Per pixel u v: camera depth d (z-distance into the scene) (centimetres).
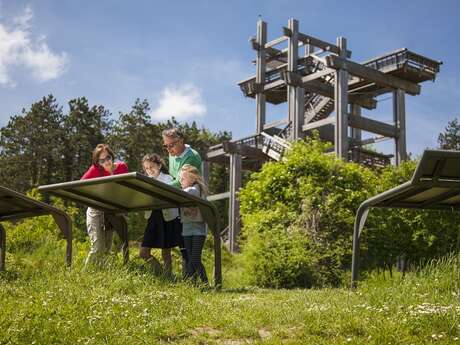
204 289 691
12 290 555
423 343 389
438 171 598
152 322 443
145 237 786
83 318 446
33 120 4697
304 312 464
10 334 394
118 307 487
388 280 699
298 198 1260
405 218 1437
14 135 4681
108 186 704
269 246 1063
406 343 392
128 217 2297
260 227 1223
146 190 704
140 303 501
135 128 4694
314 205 1236
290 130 2370
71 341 396
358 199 1267
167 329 431
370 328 411
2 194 707
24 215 782
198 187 747
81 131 4753
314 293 667
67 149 4681
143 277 644
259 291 738
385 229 1291
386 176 1731
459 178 612
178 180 786
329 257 1173
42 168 4722
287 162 1308
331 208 1234
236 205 2459
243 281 1060
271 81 2552
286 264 1040
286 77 2297
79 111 4809
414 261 1454
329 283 1093
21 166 4578
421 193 695
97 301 502
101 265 696
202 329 442
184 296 581
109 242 827
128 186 697
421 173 600
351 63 2144
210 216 733
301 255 1069
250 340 410
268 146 2417
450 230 1446
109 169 795
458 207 753
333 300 544
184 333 425
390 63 2206
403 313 450
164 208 751
